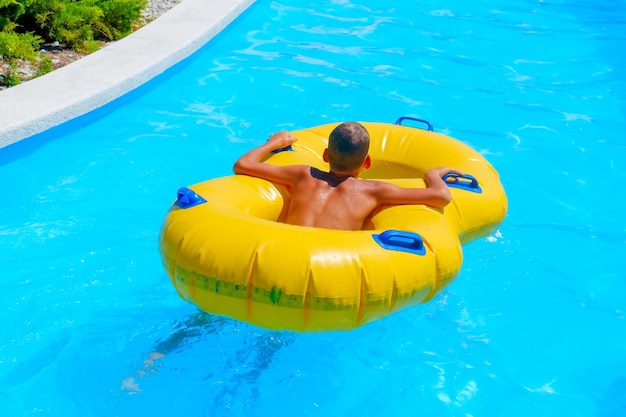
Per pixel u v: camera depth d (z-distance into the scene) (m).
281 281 3.24
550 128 6.84
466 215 4.13
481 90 7.62
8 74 6.40
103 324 3.93
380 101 7.21
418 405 3.49
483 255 4.71
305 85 7.45
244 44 8.51
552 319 4.15
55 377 3.55
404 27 9.48
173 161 5.81
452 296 4.25
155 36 7.72
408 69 8.06
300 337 3.75
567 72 8.24
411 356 3.77
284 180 4.04
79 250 4.60
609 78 8.09
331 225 3.79
